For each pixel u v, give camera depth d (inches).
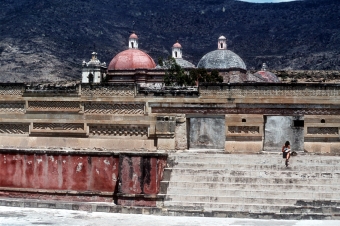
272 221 864.3
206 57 2662.4
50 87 1311.5
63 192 1047.0
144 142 1241.4
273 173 1005.8
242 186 972.6
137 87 1256.8
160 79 2310.5
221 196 951.0
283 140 1275.8
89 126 1277.1
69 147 1275.8
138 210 945.5
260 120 1205.1
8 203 1019.9
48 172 1062.4
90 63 2733.8
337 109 1181.7
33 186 1068.5
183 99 1238.3
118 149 1247.5
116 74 2393.0
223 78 2481.5
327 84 1181.7
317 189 952.9
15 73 4675.2
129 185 999.0
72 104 1288.1
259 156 1083.9
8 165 1083.3
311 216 878.4
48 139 1293.1
